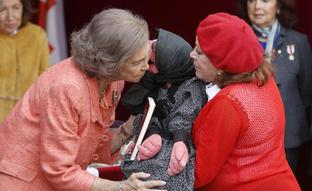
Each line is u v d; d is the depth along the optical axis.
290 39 8.40
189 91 5.10
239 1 8.52
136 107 5.30
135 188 4.75
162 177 4.92
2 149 4.96
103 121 5.10
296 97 8.39
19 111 4.93
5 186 4.88
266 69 5.00
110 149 5.59
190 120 5.03
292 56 8.35
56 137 4.68
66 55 10.78
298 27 9.09
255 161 4.95
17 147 4.89
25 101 4.95
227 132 4.81
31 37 8.62
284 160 5.16
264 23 8.31
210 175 4.89
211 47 4.85
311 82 8.55
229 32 4.81
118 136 5.64
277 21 8.42
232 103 4.82
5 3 8.20
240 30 4.83
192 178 4.89
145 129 4.99
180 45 5.12
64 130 4.68
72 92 4.68
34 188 4.88
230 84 4.96
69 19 11.03
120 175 6.10
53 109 4.70
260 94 4.93
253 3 8.28
